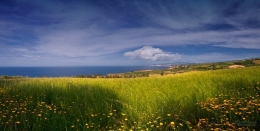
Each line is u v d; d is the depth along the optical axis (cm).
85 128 373
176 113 445
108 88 850
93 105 536
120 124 402
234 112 416
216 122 388
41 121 401
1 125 368
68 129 378
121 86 952
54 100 620
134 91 752
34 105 557
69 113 464
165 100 560
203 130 356
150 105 522
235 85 779
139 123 383
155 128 364
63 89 820
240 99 512
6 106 509
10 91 748
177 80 1142
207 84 807
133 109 486
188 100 550
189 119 428
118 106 536
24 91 753
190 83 941
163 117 427
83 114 457
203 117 434
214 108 441
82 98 631
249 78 973
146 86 915
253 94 596
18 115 437
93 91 768
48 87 847
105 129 391
